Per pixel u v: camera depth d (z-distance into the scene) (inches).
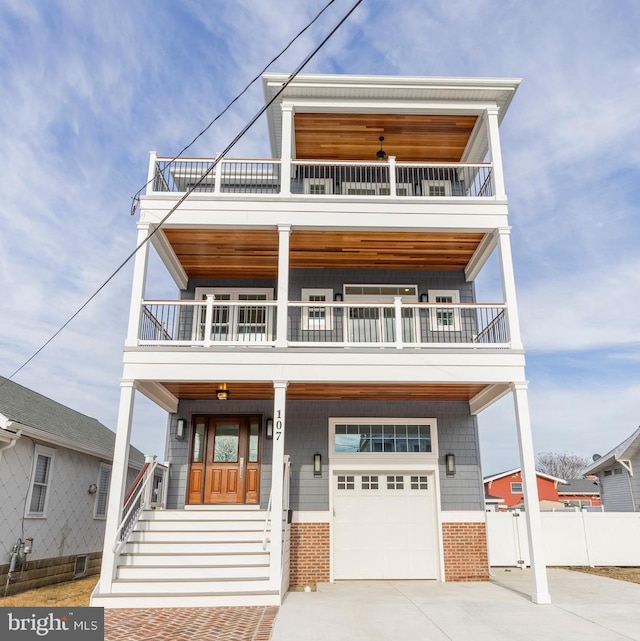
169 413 468.4
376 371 376.2
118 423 356.5
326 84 430.9
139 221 401.1
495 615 297.6
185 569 347.3
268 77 429.1
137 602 323.0
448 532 443.5
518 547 534.0
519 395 369.4
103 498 572.7
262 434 464.1
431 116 453.7
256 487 459.2
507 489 1279.5
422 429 470.3
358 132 475.8
